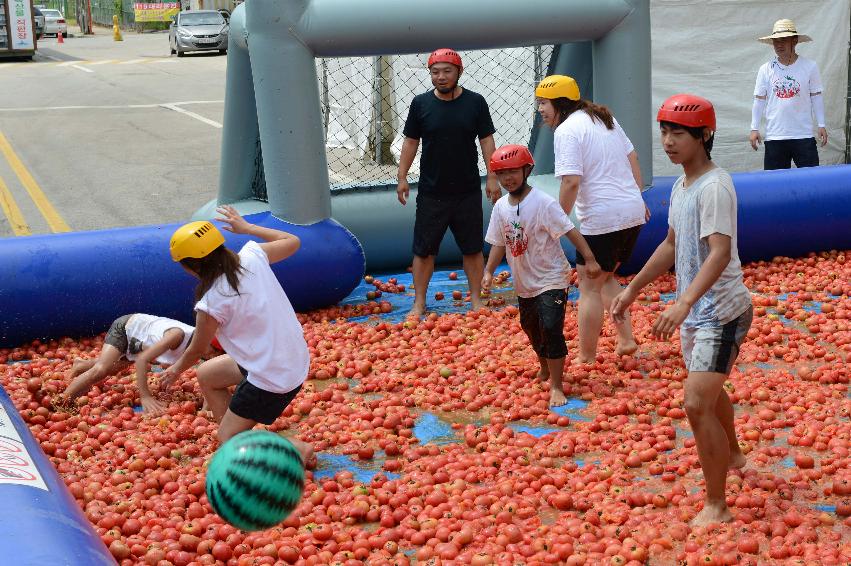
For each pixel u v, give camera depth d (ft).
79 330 27.76
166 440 20.61
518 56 43.29
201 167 55.77
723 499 16.06
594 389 22.50
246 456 12.89
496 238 21.99
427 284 29.22
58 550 11.95
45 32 175.11
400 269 34.45
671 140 15.37
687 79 43.86
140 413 22.72
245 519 12.88
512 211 21.42
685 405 15.60
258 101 29.09
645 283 16.90
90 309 27.45
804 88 37.45
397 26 28.81
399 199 28.78
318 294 29.60
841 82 44.09
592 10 30.37
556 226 21.34
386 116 51.06
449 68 27.17
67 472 19.17
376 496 17.62
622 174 23.22
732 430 17.40
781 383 22.31
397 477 18.99
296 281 29.09
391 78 50.44
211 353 25.82
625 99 31.35
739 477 17.63
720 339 15.37
